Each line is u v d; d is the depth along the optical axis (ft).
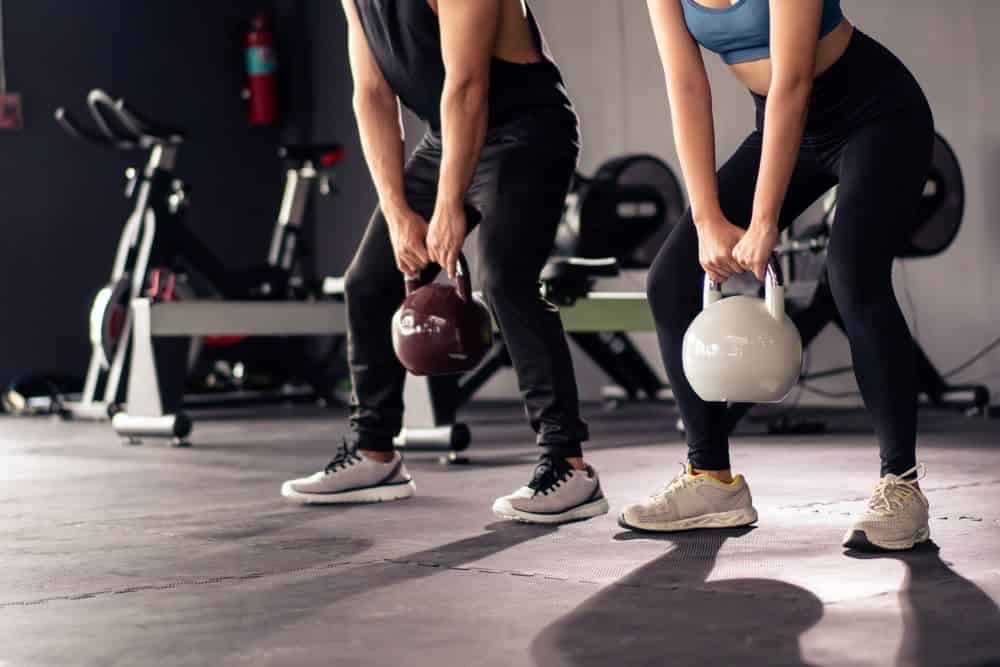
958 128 18.90
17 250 25.12
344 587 5.82
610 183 16.93
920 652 4.36
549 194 7.86
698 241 6.77
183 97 27.22
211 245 27.50
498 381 25.12
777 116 6.12
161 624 5.13
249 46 27.61
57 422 19.89
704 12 6.43
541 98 7.92
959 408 17.70
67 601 5.63
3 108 24.97
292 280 21.61
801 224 18.99
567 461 7.74
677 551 6.50
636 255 17.15
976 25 18.67
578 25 23.31
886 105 6.39
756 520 7.29
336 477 8.73
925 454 11.57
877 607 5.08
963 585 5.46
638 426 16.19
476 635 4.80
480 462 11.73
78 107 25.85
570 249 16.97
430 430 11.67
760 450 12.35
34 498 9.73
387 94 8.26
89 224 25.93
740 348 6.07
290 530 7.63
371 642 4.74
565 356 7.75
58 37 25.66
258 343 26.61
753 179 6.77
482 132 7.60
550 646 4.60
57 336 25.52
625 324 14.85
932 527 7.09
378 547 6.92
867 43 6.46
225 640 4.83
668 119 22.12
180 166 27.12
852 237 6.33
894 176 6.34
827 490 9.09
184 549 7.03
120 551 7.01
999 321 18.57
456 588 5.73
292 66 28.19
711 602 5.26
